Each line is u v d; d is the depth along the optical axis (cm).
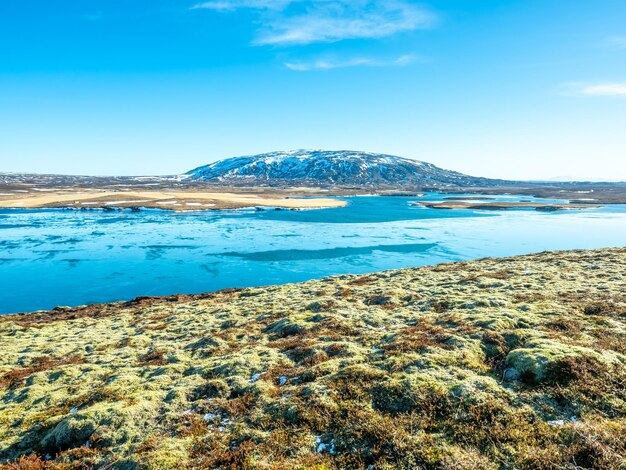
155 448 1129
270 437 1138
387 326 2061
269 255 7181
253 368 1655
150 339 2475
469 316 1945
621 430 989
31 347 2500
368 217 13038
